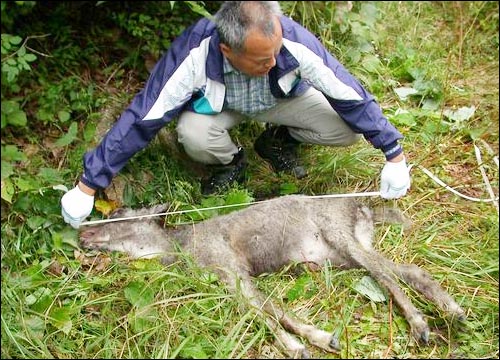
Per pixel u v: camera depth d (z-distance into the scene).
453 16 2.78
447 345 1.54
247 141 2.17
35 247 1.77
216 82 1.71
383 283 1.62
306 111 1.88
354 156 2.02
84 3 2.31
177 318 1.56
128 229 1.79
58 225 1.80
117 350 1.52
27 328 1.54
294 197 1.77
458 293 1.67
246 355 1.51
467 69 2.53
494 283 1.70
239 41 1.53
